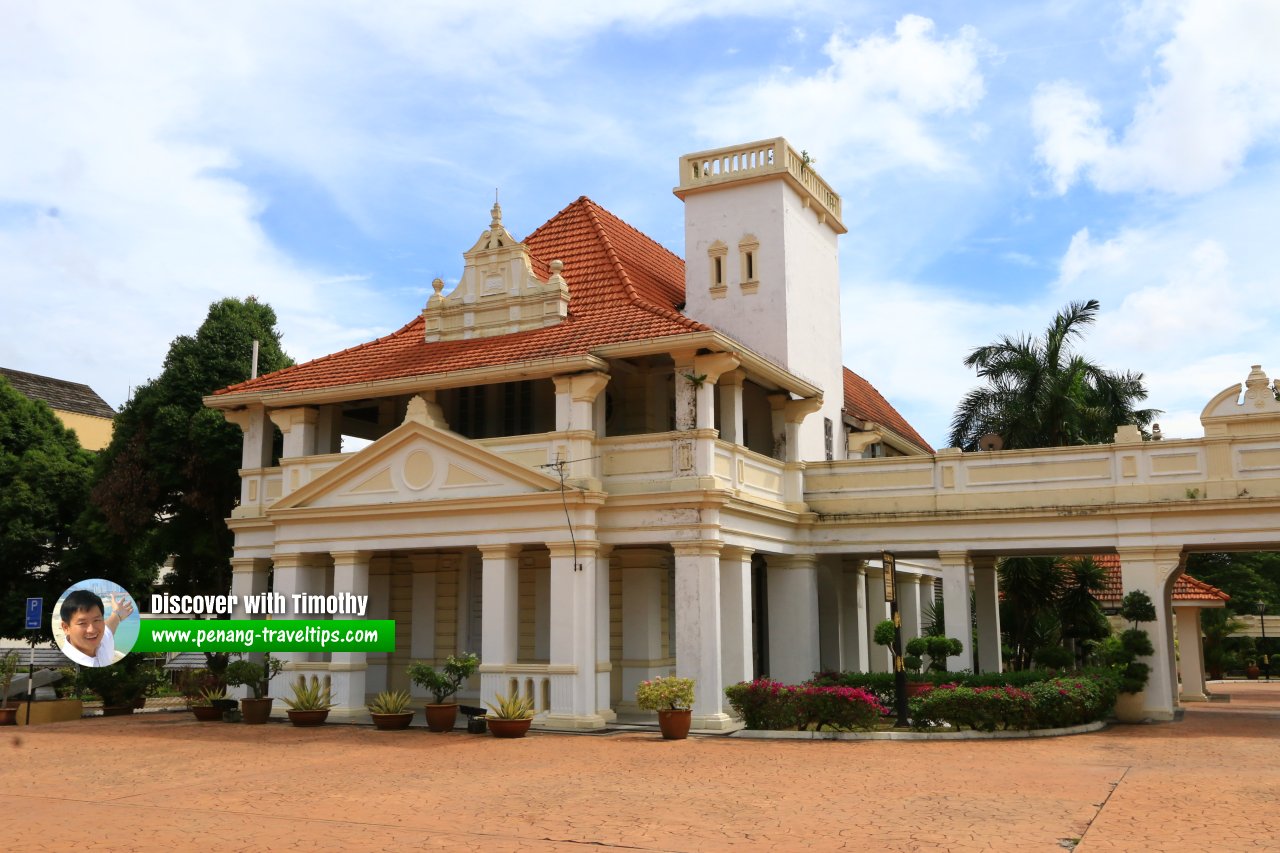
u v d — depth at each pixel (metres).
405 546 20.55
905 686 17.91
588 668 18.89
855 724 17.31
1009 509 21.23
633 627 21.78
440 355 21.81
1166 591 21.16
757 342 24.11
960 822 10.17
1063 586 27.53
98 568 29.73
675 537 19.00
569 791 12.23
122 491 27.94
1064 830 9.78
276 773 13.94
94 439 48.69
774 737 17.45
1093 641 26.94
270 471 23.05
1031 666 28.83
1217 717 21.62
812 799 11.51
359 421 25.56
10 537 28.84
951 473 22.02
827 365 26.72
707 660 18.58
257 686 21.09
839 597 25.23
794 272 24.78
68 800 12.02
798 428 23.14
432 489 20.44
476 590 23.45
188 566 29.83
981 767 13.84
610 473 19.84
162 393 28.67
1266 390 19.92
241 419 23.88
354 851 9.19
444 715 18.89
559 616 19.05
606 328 20.38
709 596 18.72
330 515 21.19
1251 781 12.59
